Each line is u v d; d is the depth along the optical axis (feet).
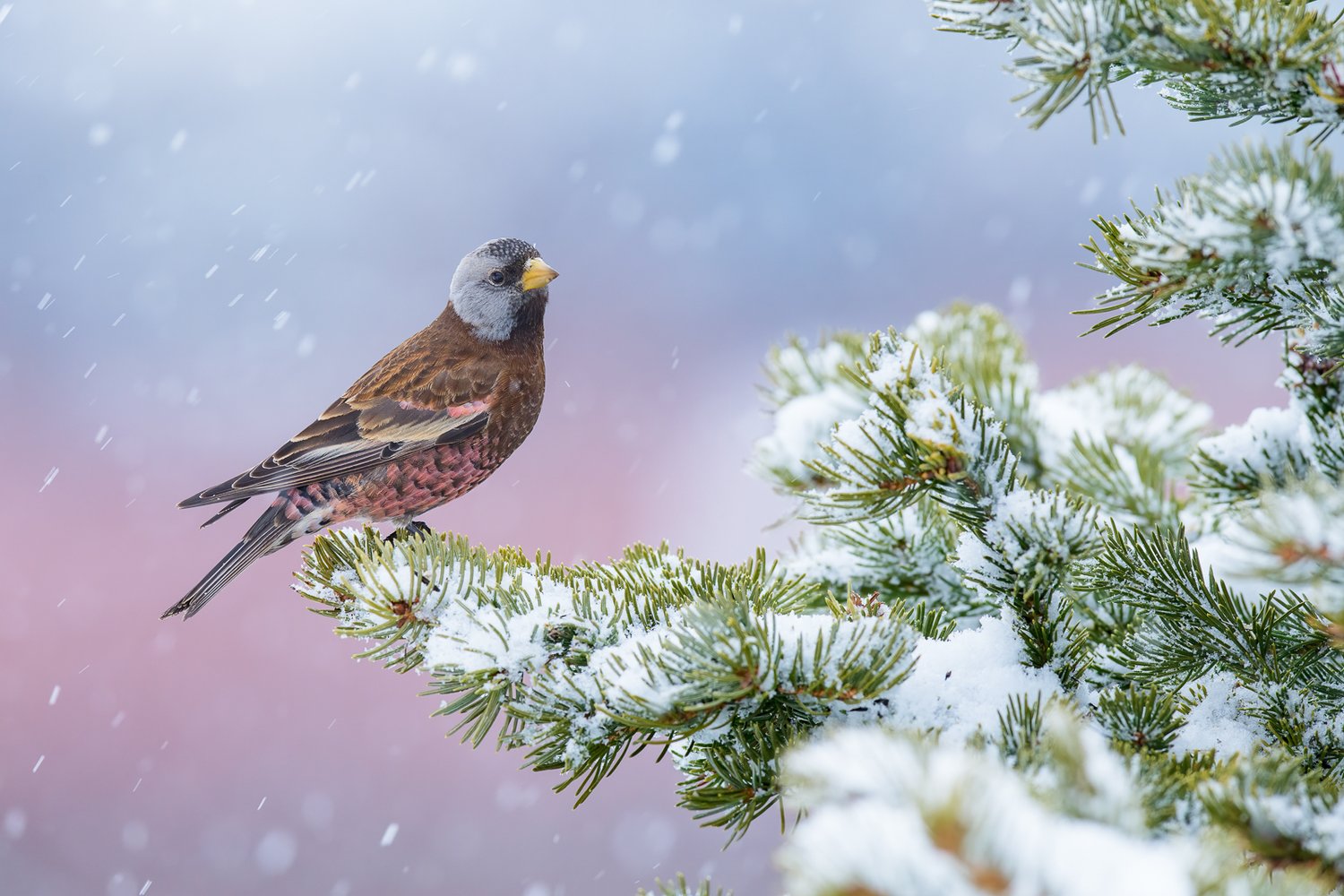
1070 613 5.77
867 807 2.89
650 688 5.37
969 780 2.83
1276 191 4.70
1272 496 4.03
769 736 5.54
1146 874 2.73
